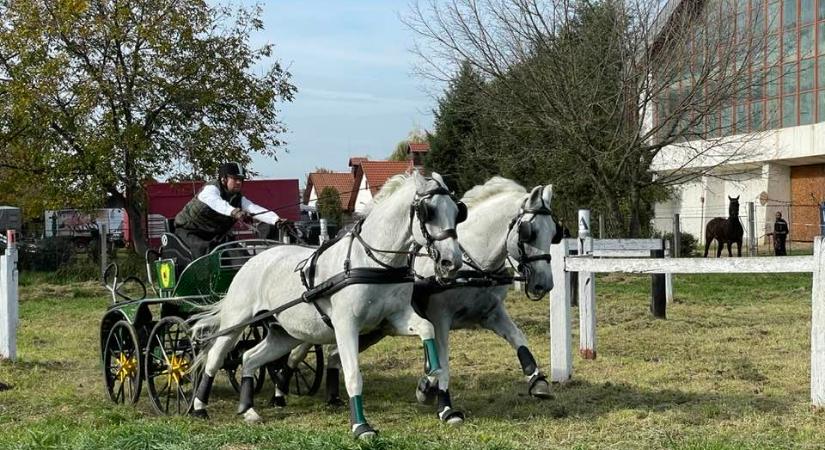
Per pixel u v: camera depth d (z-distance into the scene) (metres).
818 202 36.53
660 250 13.64
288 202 28.69
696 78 19.31
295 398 8.83
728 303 16.94
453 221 6.39
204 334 7.89
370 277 6.63
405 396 8.79
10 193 27.95
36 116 24.02
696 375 9.24
